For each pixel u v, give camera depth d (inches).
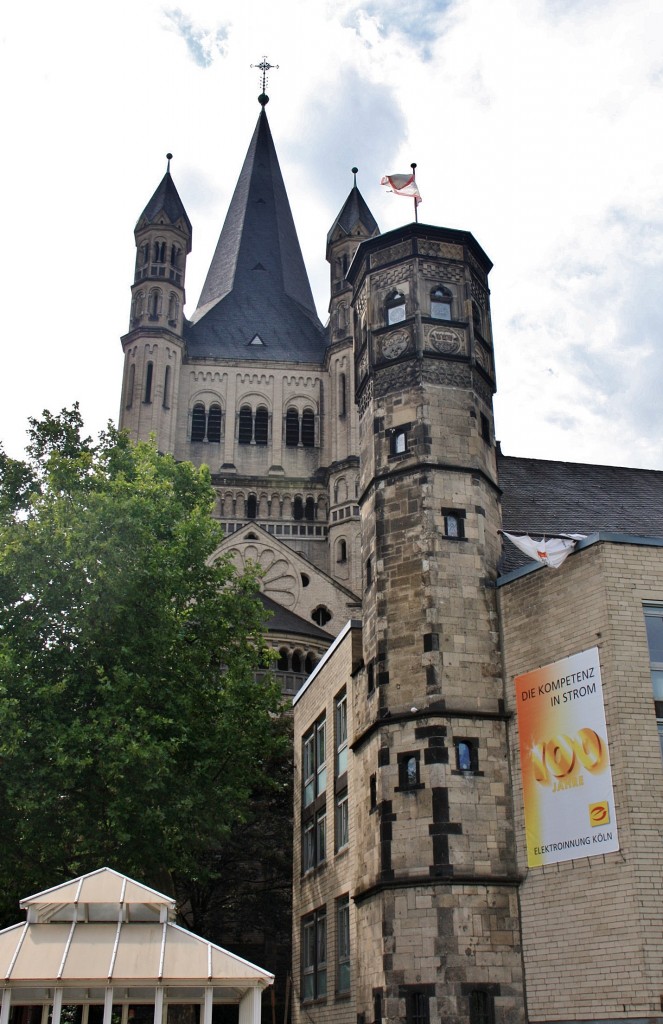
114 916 740.0
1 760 1120.8
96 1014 1273.4
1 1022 682.2
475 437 1167.0
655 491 1419.8
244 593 1407.5
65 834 1165.7
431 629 1061.1
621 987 848.9
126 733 1117.1
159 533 1352.1
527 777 983.6
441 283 1240.2
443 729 1018.1
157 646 1220.5
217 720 1274.6
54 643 1195.3
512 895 964.0
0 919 1274.6
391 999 945.5
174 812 1154.7
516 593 1064.2
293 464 3535.9
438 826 979.9
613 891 875.4
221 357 3641.7
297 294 4109.3
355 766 1177.4
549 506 1318.9
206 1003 704.4
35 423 1360.7
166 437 3442.4
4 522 1258.0
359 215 3727.9
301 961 1445.6
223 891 1716.3
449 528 1118.4
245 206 4242.1
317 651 2566.4
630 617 951.6
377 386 1203.2
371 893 1029.2
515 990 930.7
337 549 3287.4
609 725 917.8
